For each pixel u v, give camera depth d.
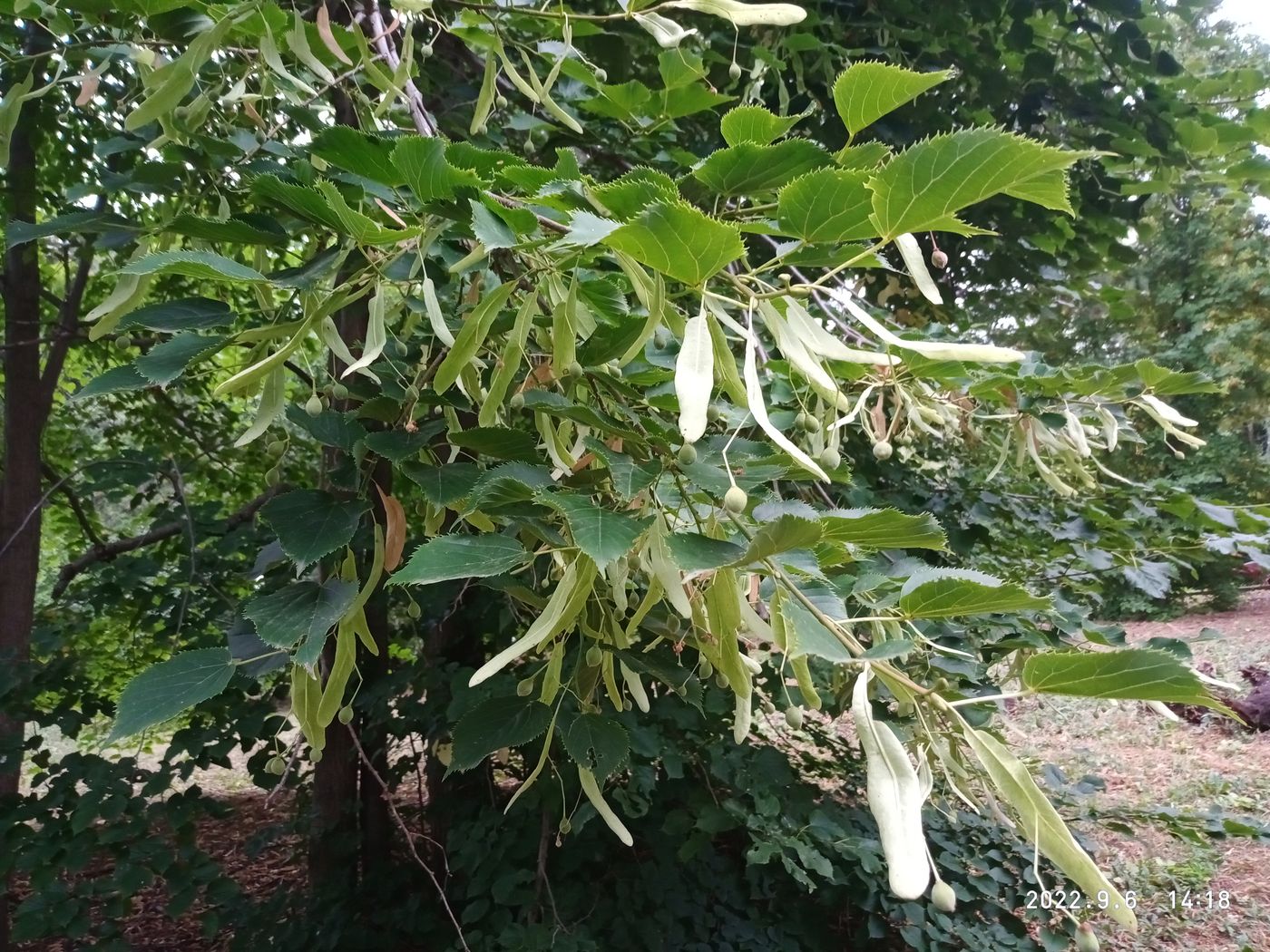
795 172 1.02
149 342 2.26
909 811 0.62
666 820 2.61
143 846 1.99
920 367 1.43
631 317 1.03
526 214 0.94
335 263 0.96
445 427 1.09
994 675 2.29
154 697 0.89
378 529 1.07
